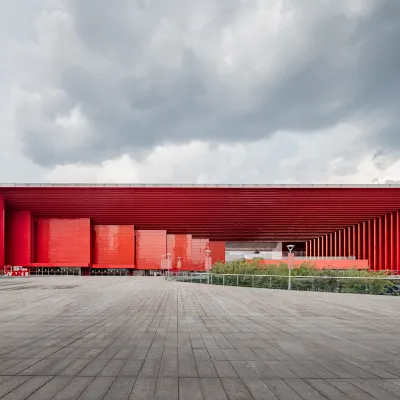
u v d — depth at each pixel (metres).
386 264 66.31
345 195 63.34
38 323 10.70
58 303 16.30
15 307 14.80
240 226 72.75
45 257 68.69
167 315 12.43
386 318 11.80
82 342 8.00
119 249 71.19
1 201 63.56
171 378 5.43
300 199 64.44
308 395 4.76
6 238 66.69
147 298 18.67
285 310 13.80
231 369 5.91
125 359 6.52
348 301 17.12
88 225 69.12
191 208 66.69
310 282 24.86
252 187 62.75
